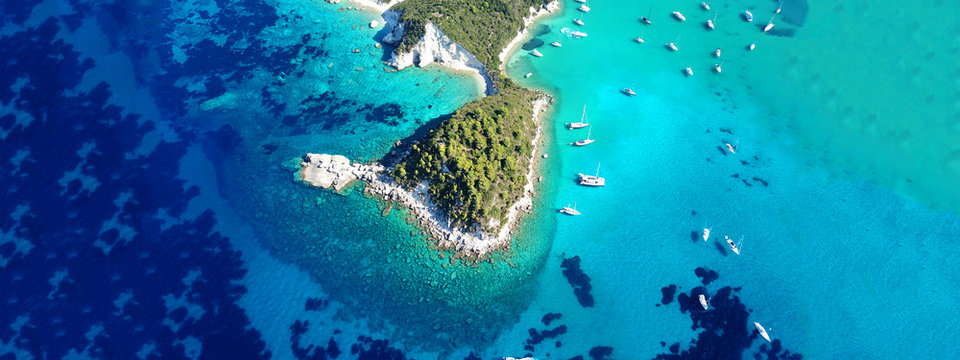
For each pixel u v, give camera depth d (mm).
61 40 110375
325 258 80125
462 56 109062
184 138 96062
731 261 81188
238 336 71812
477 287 77312
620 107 105750
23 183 88062
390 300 75812
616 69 113688
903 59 113250
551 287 78188
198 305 74562
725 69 114438
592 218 86625
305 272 78750
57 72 104938
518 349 71812
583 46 118875
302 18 121375
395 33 113750
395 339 72312
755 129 102125
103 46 110688
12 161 90938
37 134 95000
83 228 82625
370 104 102875
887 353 71188
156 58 110125
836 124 102312
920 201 89625
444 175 83000
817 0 128625
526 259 80938
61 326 72125
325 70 109438
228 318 73438
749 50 118375
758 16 126625
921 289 77812
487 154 85438
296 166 91625
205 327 72375
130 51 110812
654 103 106812
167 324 72438
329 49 114000
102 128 96688
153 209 85375
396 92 105250
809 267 80500
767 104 106938
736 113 105125
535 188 90188
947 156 95938
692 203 89250
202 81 106125
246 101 102875
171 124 98188
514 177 85812
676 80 112000
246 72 108438
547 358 71125
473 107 95062
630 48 118875
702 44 120062
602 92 108688
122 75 105938
